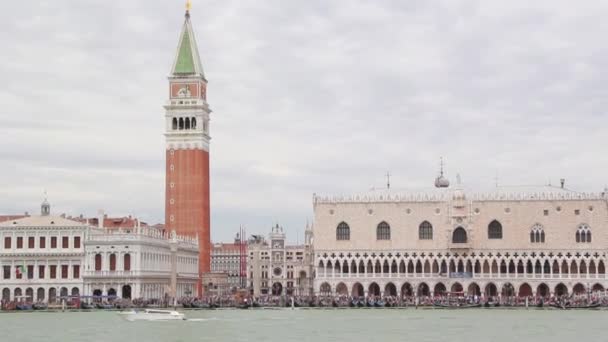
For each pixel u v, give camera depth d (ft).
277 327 498.28
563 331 465.47
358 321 549.95
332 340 418.31
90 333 455.22
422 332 461.78
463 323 527.81
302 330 476.95
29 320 556.92
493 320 558.56
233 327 498.28
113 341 412.77
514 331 467.11
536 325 509.35
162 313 571.28
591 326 500.33
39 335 442.91
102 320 559.79
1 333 454.40
